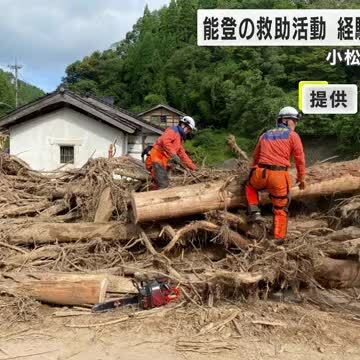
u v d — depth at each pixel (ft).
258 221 18.67
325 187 19.90
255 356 13.30
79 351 13.52
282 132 17.88
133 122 66.23
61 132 60.54
